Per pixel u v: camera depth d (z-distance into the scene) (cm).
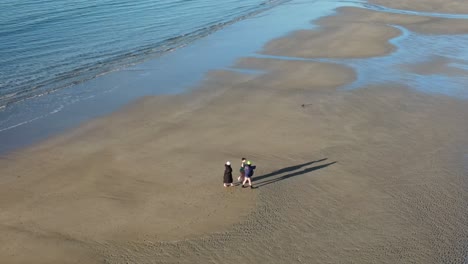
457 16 6438
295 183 2273
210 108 3244
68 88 3788
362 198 2153
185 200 2150
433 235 1905
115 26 5947
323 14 6625
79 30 5681
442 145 2656
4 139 2862
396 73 3919
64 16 6338
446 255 1794
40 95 3634
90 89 3759
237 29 5862
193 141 2748
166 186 2270
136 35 5559
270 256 1795
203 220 2006
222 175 2355
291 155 2555
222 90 3600
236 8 7388
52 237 1919
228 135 2814
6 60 4484
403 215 2030
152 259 1786
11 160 2584
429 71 3969
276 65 4231
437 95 3416
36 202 2162
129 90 3706
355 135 2780
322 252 1814
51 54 4722
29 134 2938
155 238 1900
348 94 3431
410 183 2273
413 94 3431
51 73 4169
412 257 1784
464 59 4322
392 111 3130
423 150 2598
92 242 1886
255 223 1981
